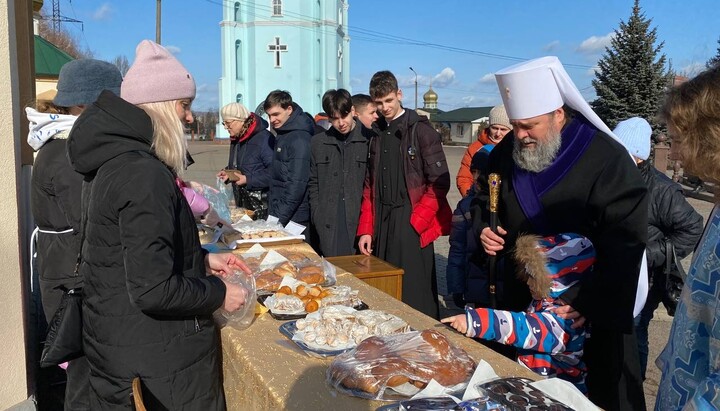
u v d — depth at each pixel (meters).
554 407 1.34
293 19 35.97
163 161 1.69
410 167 3.58
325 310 2.03
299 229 3.70
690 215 2.77
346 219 4.07
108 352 1.66
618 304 1.83
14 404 2.42
